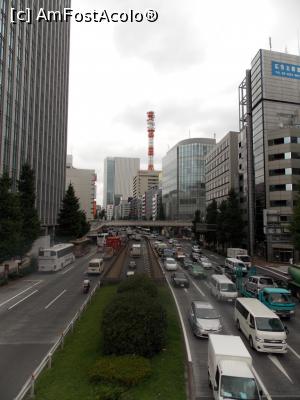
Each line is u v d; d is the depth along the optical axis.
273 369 13.92
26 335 18.33
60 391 11.44
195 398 11.27
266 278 26.98
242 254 52.88
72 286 33.34
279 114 66.19
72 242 65.75
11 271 40.75
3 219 33.09
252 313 16.70
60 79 79.25
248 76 74.06
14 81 46.38
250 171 69.81
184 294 28.94
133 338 13.90
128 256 59.03
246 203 72.00
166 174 173.12
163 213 168.50
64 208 67.06
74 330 18.73
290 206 57.81
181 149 151.62
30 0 54.38
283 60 68.94
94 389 11.23
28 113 53.84
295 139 59.31
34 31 57.41
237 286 31.33
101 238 83.31
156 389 11.43
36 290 31.30
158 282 32.28
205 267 46.75
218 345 11.93
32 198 42.72
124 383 11.57
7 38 43.44
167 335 16.80
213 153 100.94
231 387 10.28
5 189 33.81
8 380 12.91
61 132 80.94
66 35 86.19
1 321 21.11
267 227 45.31
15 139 48.00
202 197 143.75
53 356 14.90
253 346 15.99
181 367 13.34
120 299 15.74
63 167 84.44
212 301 26.50
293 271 29.11
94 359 13.88
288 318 21.95
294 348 16.50
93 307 23.50
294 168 58.59
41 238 59.31
